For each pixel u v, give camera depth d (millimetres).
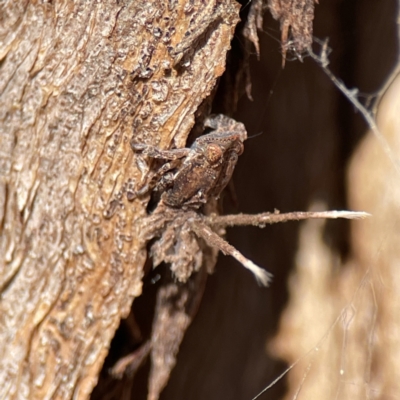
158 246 225
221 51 223
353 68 245
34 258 223
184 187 223
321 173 246
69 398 223
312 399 243
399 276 238
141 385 234
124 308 224
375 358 240
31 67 223
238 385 245
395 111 240
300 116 246
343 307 243
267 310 247
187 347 244
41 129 223
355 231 243
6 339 223
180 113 223
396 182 240
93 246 223
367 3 244
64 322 223
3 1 224
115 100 222
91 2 222
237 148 224
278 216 223
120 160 223
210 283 245
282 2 227
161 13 222
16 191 223
